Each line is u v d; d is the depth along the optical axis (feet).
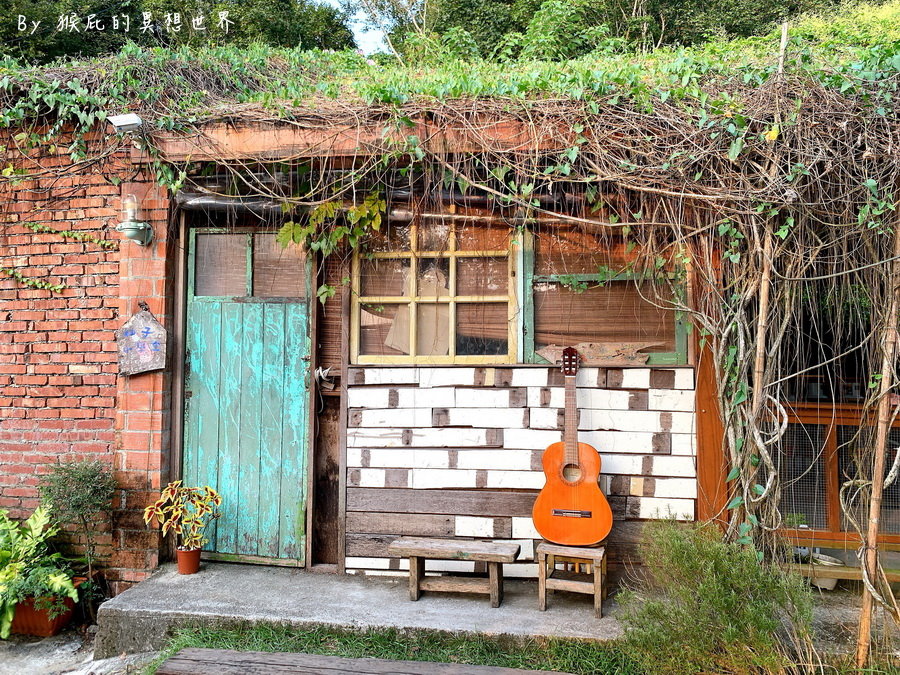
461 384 13.58
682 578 9.54
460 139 12.13
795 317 11.75
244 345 14.60
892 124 10.61
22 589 12.60
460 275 13.97
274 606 11.82
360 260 14.17
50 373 14.75
